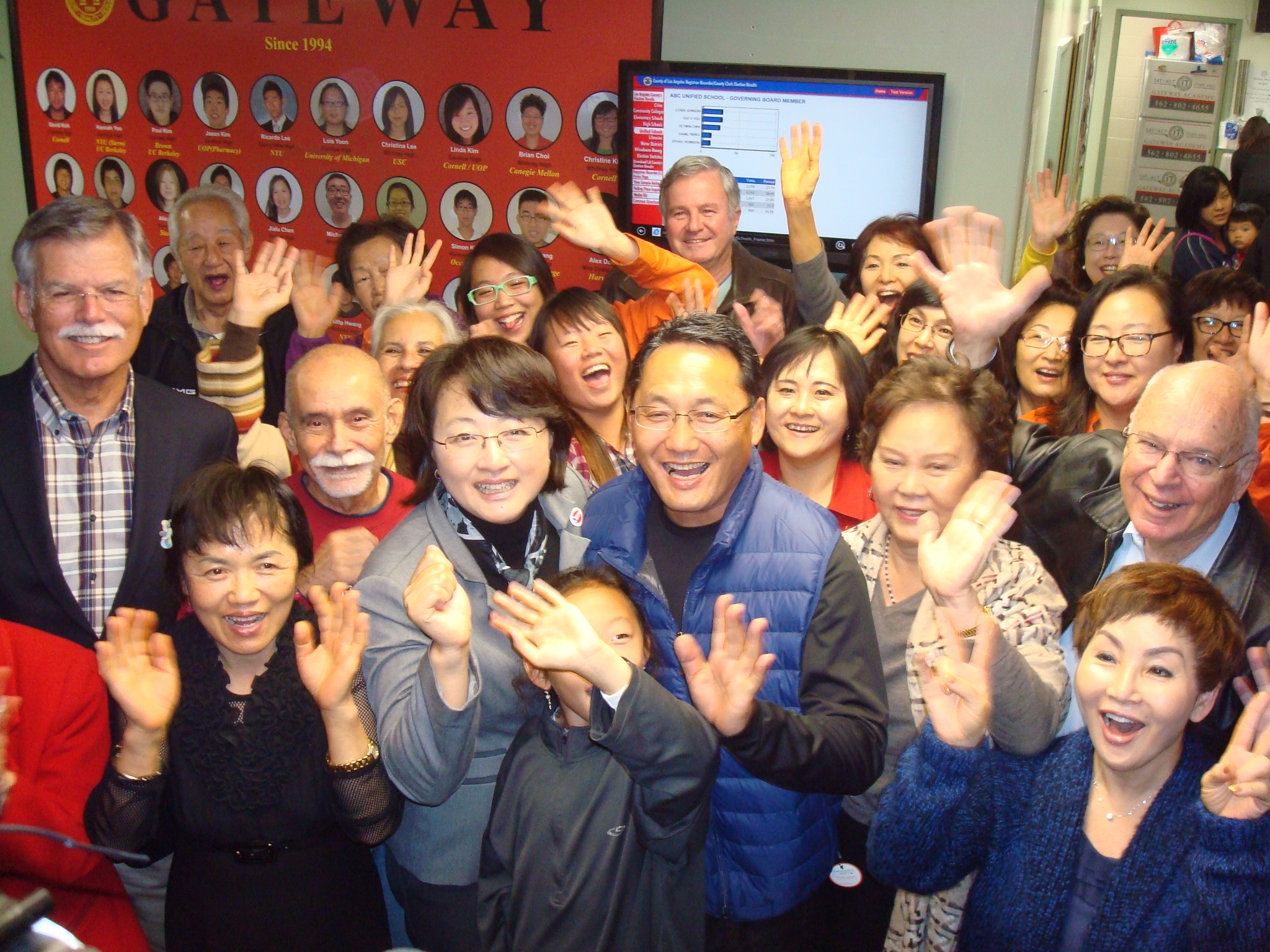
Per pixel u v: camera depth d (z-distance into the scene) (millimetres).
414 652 1540
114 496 1979
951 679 1403
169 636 1582
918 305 2451
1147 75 8273
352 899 1626
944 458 1657
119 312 1875
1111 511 1813
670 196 3154
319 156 4527
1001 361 2471
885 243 2994
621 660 1310
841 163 3793
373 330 2562
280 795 1547
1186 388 1607
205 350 2510
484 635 1587
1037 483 1957
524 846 1482
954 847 1418
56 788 1504
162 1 4500
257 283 2535
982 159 3742
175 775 1554
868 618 1550
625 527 1661
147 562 1963
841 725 1416
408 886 1660
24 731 1486
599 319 2396
